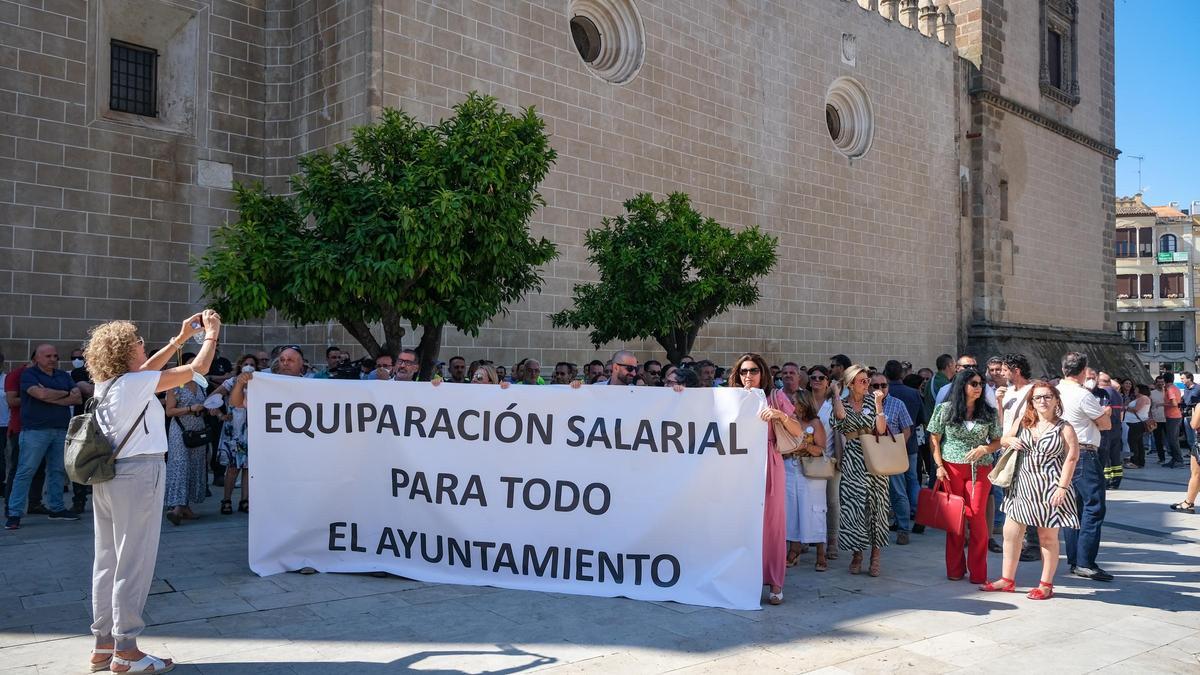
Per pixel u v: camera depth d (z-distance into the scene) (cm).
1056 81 3088
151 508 480
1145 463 1822
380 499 698
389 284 886
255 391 705
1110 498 1271
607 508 646
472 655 505
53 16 1217
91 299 1238
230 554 768
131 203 1280
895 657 517
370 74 1280
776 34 1994
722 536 621
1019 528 683
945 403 739
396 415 695
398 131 941
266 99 1416
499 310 1107
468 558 671
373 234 891
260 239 882
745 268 1275
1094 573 729
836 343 2111
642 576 636
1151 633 575
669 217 1247
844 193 2159
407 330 1335
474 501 672
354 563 700
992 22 2727
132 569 472
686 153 1764
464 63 1391
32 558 743
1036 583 718
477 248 938
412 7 1329
